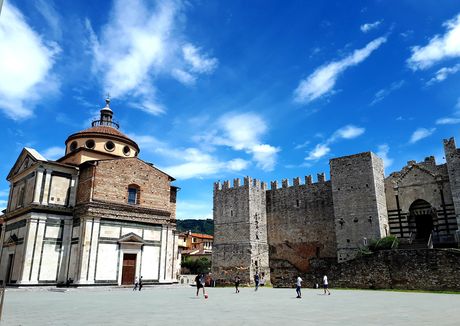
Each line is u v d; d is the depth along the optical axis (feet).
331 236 197.47
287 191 219.82
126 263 149.59
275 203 223.30
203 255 380.37
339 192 185.47
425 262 126.21
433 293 115.24
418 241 159.43
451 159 157.89
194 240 451.12
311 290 140.77
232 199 218.59
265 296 112.98
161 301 93.61
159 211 164.55
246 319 58.39
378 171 183.11
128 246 151.12
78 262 137.39
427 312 67.31
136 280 150.92
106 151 175.63
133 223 155.02
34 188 144.25
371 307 76.84
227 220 217.97
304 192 213.05
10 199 165.78
